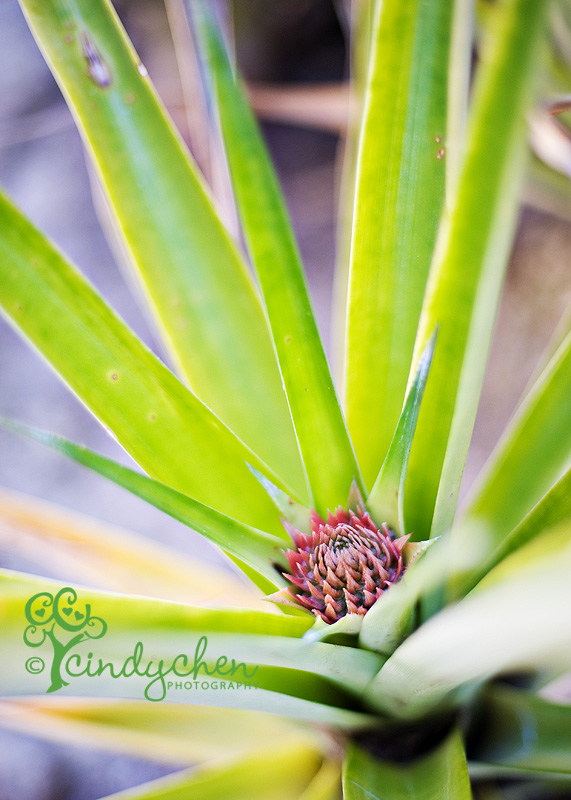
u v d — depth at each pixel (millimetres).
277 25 1324
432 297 684
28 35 1531
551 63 854
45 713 806
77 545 867
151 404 711
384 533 662
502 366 1076
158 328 787
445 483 657
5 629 596
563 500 673
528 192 953
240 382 786
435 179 710
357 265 712
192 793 753
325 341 1225
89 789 981
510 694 711
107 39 763
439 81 706
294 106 995
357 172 710
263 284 668
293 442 779
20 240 719
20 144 1518
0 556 1182
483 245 670
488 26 861
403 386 717
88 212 1435
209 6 705
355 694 685
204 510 640
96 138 770
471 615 564
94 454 616
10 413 1314
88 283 719
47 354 714
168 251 786
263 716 799
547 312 1064
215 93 702
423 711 688
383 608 631
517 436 730
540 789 792
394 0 699
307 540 667
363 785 685
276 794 767
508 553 683
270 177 677
